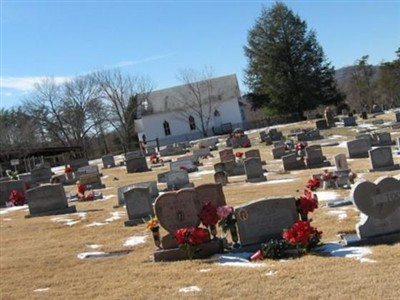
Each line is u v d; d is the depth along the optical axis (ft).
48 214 75.31
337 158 81.20
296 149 122.62
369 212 38.45
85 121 313.32
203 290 31.17
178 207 40.93
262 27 262.06
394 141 125.29
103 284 35.17
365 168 87.92
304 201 40.09
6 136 249.14
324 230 44.32
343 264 33.27
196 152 155.63
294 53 256.93
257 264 35.91
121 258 42.88
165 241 40.96
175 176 90.02
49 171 135.33
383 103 330.34
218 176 90.58
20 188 101.91
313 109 264.31
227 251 40.14
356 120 197.06
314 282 30.14
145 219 59.06
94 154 301.84
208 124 281.95
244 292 29.89
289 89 254.27
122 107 304.09
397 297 26.22
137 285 33.91
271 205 40.14
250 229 40.14
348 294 27.45
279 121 265.34
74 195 93.04
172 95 289.12
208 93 283.59
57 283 36.65
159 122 286.46
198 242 39.34
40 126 311.06
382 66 321.93
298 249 37.27
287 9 258.57
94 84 308.60
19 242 55.57
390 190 38.65
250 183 87.40
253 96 279.90
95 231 56.95
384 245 37.29
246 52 266.36
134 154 185.26
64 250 48.44
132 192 59.88
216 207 42.04
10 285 37.22
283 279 31.48
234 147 173.78
